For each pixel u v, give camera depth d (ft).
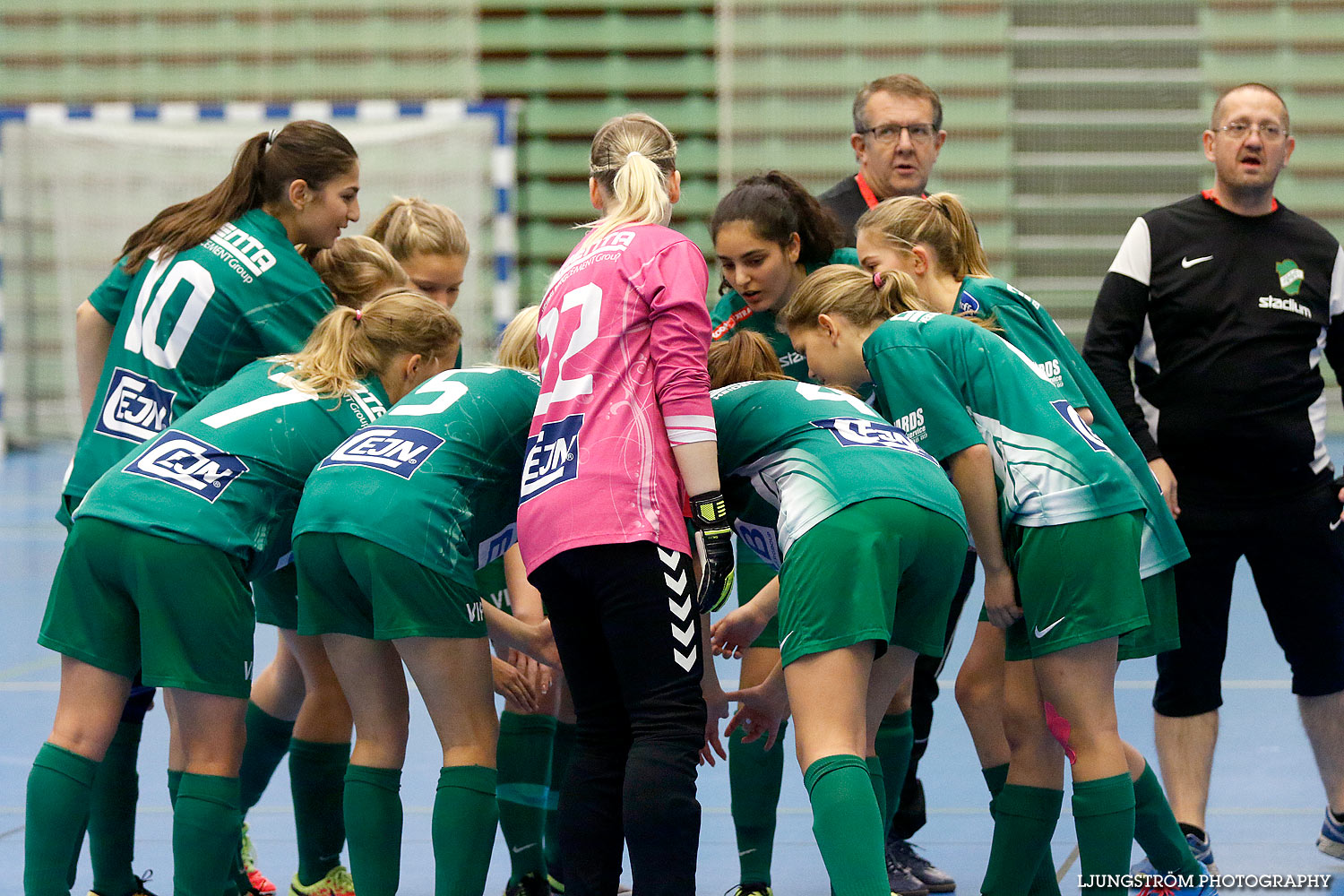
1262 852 24.75
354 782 19.89
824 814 17.29
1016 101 93.15
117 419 22.63
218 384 22.90
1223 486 24.50
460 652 19.43
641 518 17.98
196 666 19.45
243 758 23.88
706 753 21.95
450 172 84.58
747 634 21.67
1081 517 19.19
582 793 18.78
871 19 94.84
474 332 85.05
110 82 97.35
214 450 20.08
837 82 95.45
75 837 19.45
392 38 97.04
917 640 19.44
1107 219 92.94
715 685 20.95
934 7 93.76
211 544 19.47
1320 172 91.20
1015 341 20.98
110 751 22.00
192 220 23.21
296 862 25.48
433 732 35.01
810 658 18.04
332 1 96.84
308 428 20.77
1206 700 24.61
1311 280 24.85
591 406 18.38
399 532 19.01
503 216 83.20
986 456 19.53
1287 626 25.03
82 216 95.81
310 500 19.66
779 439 19.39
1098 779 19.21
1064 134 92.99
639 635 18.02
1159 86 92.02
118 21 96.84
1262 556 24.77
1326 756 24.81
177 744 21.74
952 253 22.31
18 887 23.06
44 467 93.71
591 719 19.12
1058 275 93.45
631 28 96.89
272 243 23.07
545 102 97.66
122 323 23.24
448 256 26.91
